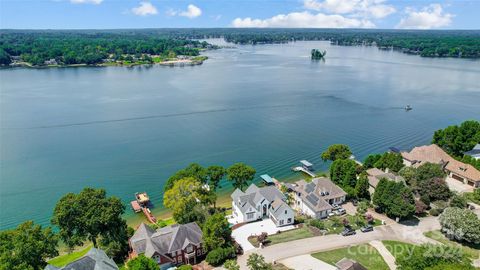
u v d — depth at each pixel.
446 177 95.56
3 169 109.25
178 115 172.12
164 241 63.75
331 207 79.38
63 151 124.44
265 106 191.50
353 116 171.12
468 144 109.19
